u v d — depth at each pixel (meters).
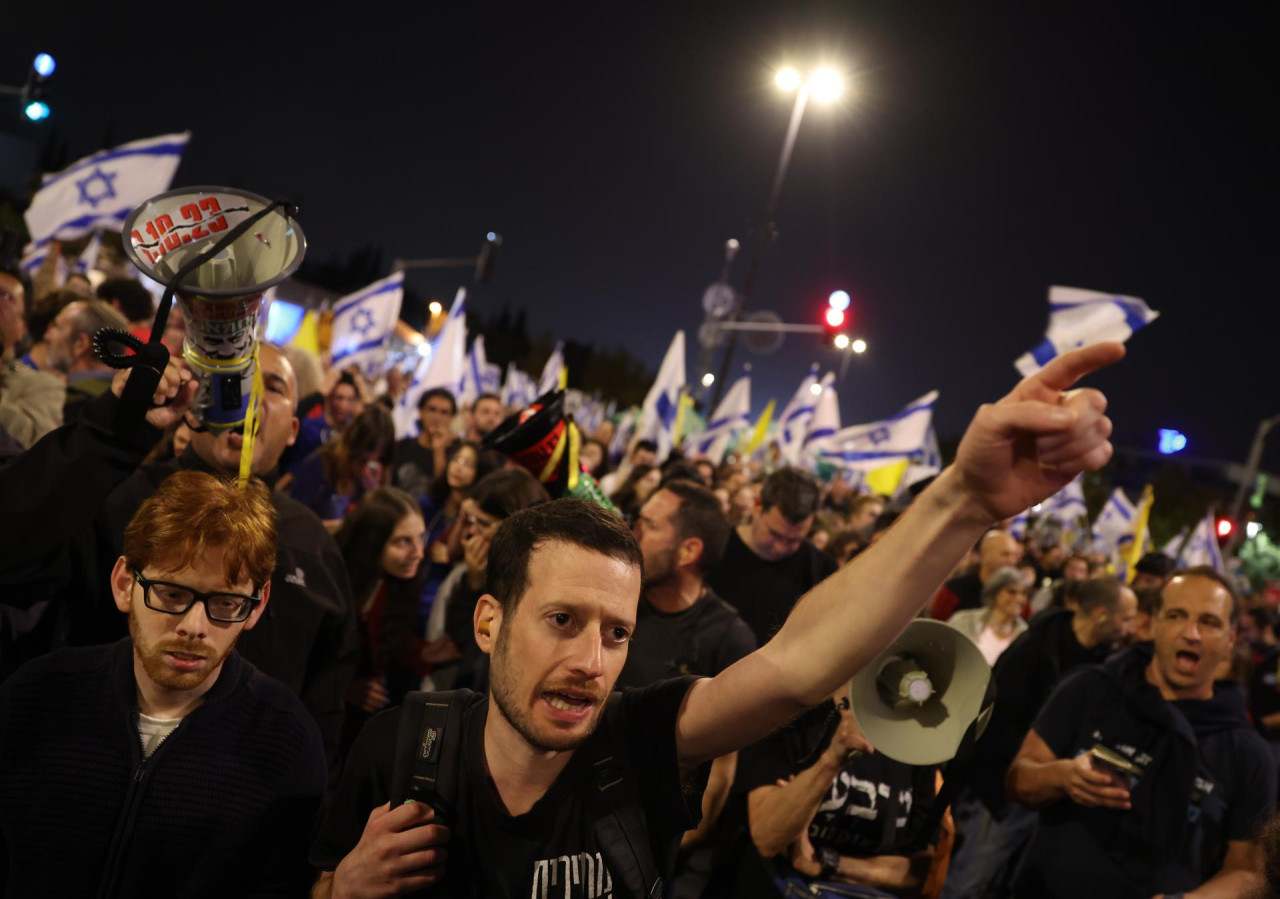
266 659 2.98
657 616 3.77
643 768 1.76
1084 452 1.29
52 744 2.10
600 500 4.19
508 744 1.69
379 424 5.75
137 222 2.04
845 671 1.59
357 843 1.80
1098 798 3.55
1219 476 54.53
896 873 3.44
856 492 18.86
